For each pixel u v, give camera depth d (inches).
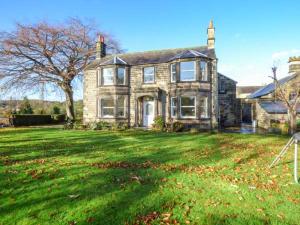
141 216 188.1
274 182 265.4
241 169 319.6
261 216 187.8
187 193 233.1
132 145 522.3
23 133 799.1
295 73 928.3
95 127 907.4
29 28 1109.1
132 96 1003.9
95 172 304.8
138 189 243.8
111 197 223.9
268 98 1024.9
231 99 1146.0
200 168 324.2
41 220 182.2
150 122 993.5
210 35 955.3
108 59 1084.5
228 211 196.2
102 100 1015.6
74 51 1200.2
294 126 720.3
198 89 868.6
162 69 960.3
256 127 1019.9
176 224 177.3
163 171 309.1
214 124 890.7
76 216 188.4
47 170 315.6
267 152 436.8
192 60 880.3
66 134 753.6
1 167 330.6
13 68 1125.7
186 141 579.2
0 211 196.2
